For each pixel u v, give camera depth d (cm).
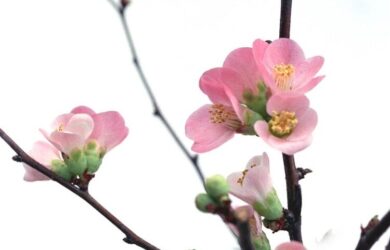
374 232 74
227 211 70
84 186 81
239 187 78
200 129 79
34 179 82
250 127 78
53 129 82
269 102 77
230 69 78
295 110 77
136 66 77
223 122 78
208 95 78
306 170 79
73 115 82
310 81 77
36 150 82
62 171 81
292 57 78
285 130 76
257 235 78
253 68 78
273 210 78
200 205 70
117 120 82
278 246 75
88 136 81
